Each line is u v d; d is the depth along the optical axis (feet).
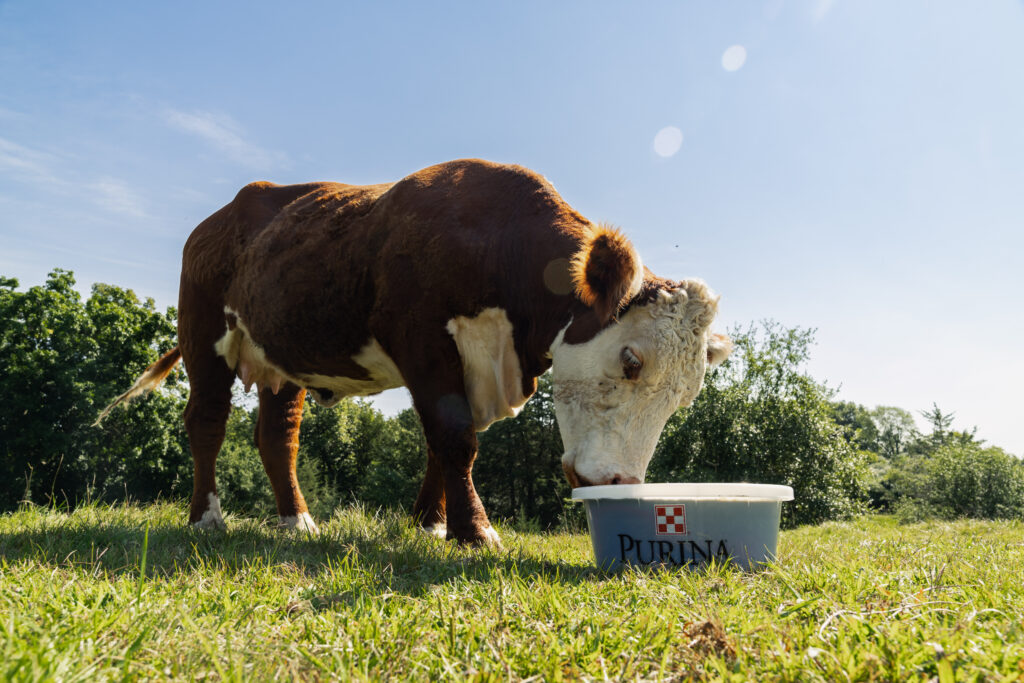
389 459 127.03
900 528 36.17
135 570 9.65
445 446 14.78
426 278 15.06
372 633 6.38
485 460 115.55
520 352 15.26
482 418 15.81
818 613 7.00
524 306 14.94
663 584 9.01
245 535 13.65
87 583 8.16
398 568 10.80
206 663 5.57
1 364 104.12
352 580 8.89
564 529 27.53
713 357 15.26
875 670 5.20
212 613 7.11
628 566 10.89
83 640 5.71
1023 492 104.88
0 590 7.63
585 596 8.43
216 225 20.13
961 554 13.46
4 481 101.04
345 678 5.15
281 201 19.69
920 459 125.59
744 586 8.79
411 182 16.25
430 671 5.68
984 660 5.38
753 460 87.81
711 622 6.28
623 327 13.75
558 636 6.64
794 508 86.94
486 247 14.97
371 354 16.67
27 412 103.55
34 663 4.79
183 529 14.28
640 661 5.86
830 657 5.43
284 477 19.99
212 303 19.69
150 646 5.82
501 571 9.66
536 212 15.19
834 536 27.12
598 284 12.91
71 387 103.35
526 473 115.14
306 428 153.07
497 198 15.60
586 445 13.97
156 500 23.08
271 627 6.56
